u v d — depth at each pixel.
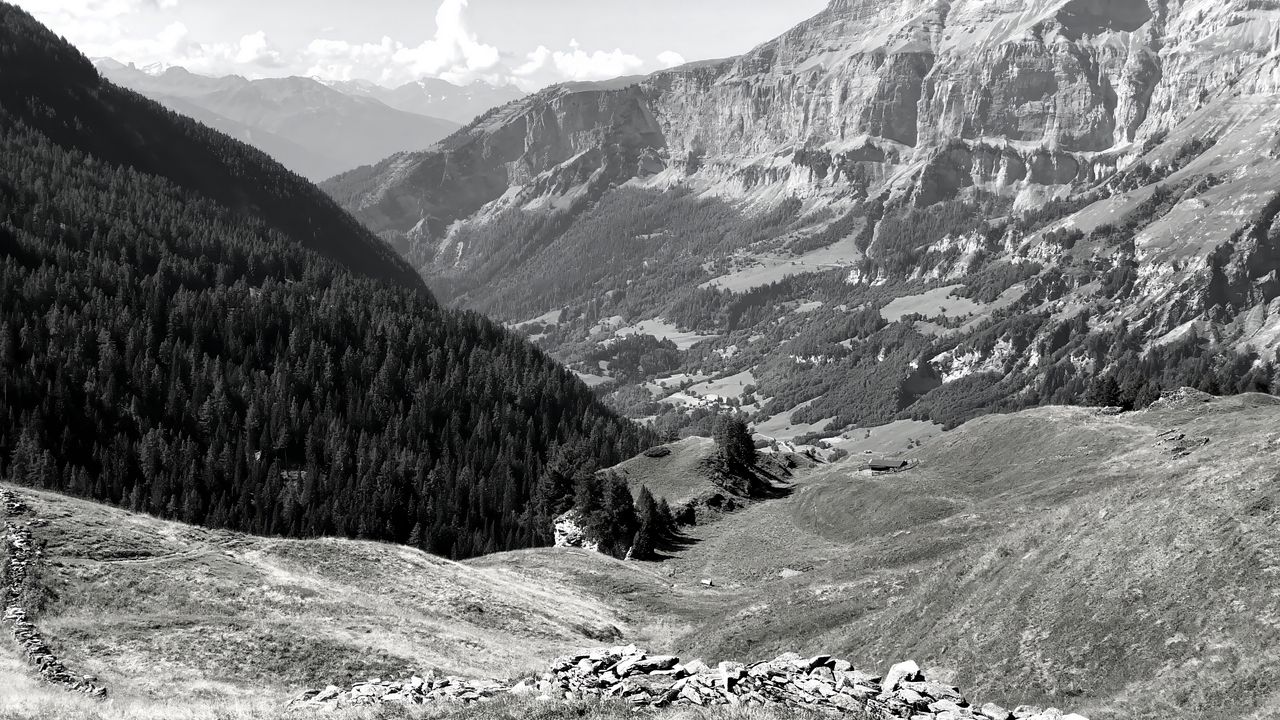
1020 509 97.38
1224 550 41.31
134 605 55.47
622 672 34.19
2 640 46.81
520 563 116.44
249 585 63.19
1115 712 37.66
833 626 65.75
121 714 37.12
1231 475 46.62
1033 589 48.88
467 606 73.00
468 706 33.94
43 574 55.19
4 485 69.75
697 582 118.12
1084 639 42.72
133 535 66.50
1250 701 33.75
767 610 75.94
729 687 31.38
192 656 49.44
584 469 177.75
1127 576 44.38
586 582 106.88
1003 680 43.97
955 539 89.56
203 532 73.06
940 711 28.81
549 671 36.53
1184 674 37.09
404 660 54.66
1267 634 35.84
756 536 142.12
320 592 65.75
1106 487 101.69
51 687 41.88
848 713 28.78
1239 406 134.00
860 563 91.19
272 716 36.59
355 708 36.53
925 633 52.88
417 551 86.81
